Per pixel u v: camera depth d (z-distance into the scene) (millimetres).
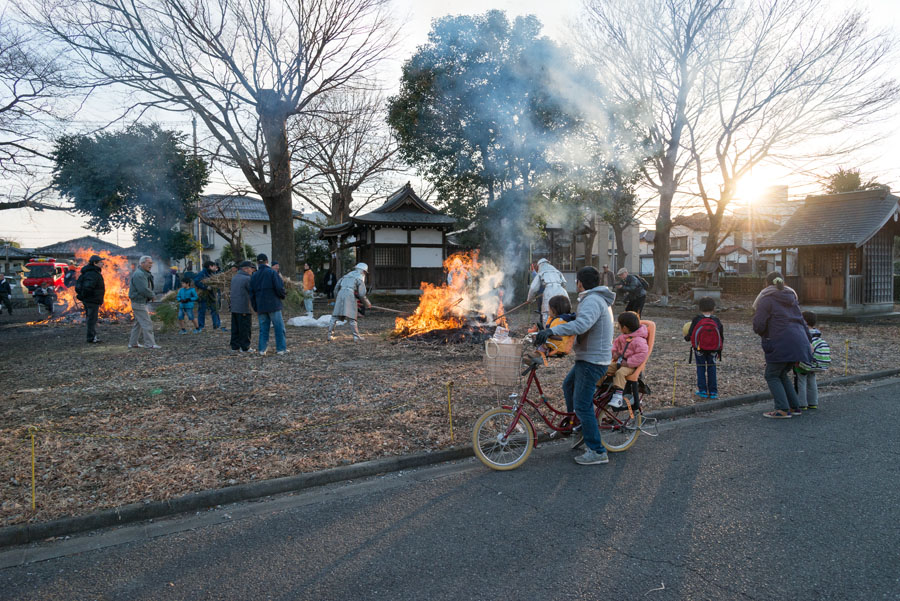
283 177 19672
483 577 2938
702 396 6922
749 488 4129
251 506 3992
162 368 8656
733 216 25156
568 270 30906
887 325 15602
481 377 7887
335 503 4004
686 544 3264
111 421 5770
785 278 19047
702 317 6871
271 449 4941
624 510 3770
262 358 9570
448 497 4070
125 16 16250
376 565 3092
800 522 3539
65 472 4383
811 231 18250
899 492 4012
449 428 5555
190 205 24750
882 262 18703
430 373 8211
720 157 22266
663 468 4602
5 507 3752
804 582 2836
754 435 5543
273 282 9828
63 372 8422
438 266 24516
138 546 3396
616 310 20578
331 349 10594
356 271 11875
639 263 41531
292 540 3432
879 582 2828
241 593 2838
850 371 8703
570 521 3609
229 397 6785
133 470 4430
